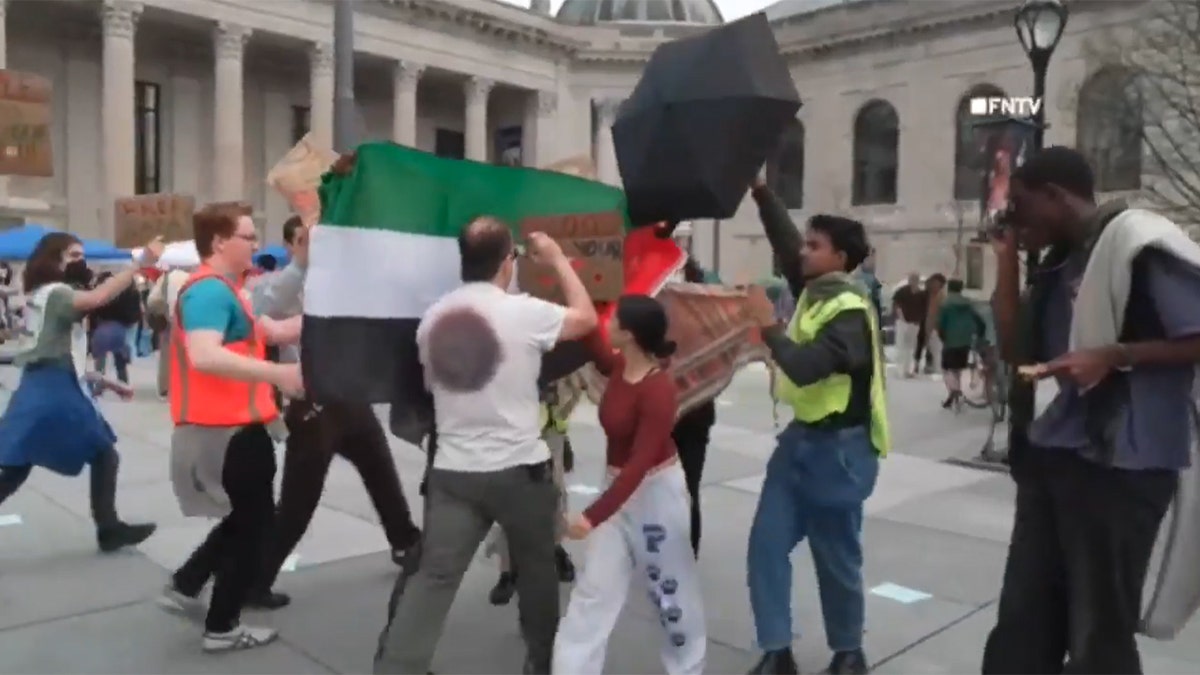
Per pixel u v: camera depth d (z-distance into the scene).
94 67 35.06
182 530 6.38
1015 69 37.44
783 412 12.60
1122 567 2.79
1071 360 2.68
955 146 39.56
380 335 3.78
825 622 4.29
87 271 6.06
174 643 4.52
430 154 3.96
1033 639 2.98
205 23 34.75
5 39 31.36
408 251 3.84
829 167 43.88
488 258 3.57
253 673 4.20
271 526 4.46
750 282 5.17
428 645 3.56
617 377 3.78
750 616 5.02
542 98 46.75
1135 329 2.77
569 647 3.68
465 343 3.49
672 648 3.87
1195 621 5.09
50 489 7.45
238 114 35.09
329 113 37.62
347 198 3.73
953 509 7.45
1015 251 3.11
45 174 5.40
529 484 3.58
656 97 4.07
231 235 4.13
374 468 5.18
